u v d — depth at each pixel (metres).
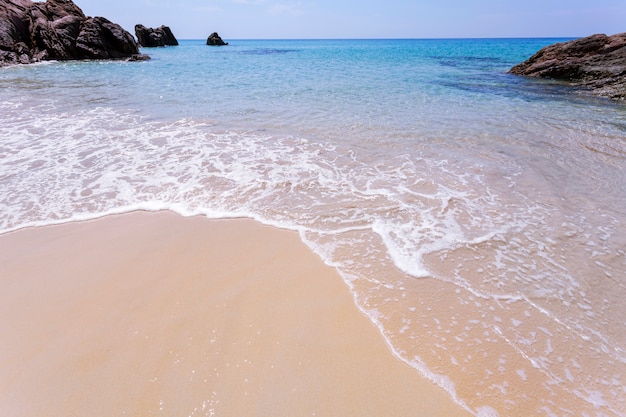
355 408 2.68
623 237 4.80
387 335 3.30
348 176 6.75
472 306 3.63
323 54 46.31
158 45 62.12
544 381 2.88
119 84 17.84
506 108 12.62
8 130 9.24
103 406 2.69
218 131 9.51
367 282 3.97
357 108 12.40
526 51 51.53
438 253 4.46
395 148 8.26
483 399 2.75
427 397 2.76
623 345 3.21
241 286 3.92
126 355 3.09
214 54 45.62
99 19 34.56
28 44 31.38
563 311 3.58
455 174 6.83
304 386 2.84
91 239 4.79
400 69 26.14
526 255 4.44
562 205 5.67
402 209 5.51
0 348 3.16
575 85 18.20
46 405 2.71
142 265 4.27
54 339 3.25
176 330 3.34
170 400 2.73
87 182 6.38
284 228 5.05
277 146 8.36
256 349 3.15
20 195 5.86
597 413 2.67
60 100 13.40
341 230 4.97
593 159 7.56
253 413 2.64
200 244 4.69
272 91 15.80
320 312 3.55
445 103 13.45
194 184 6.36
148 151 7.93
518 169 7.06
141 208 5.57
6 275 4.09
